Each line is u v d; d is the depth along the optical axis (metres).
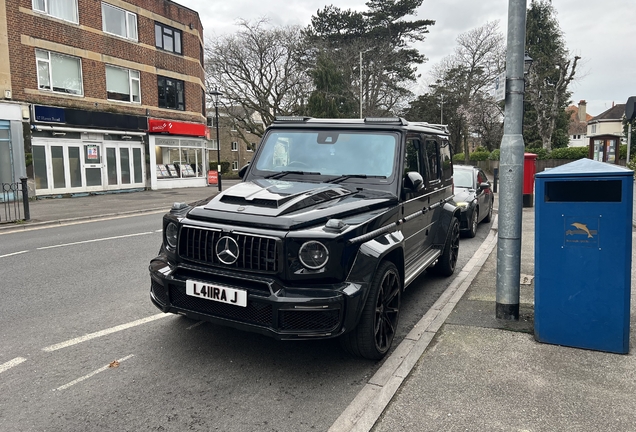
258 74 35.00
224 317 3.56
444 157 6.46
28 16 18.16
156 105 24.41
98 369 3.80
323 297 3.31
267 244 3.38
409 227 4.79
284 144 5.05
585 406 3.06
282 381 3.62
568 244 3.87
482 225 12.00
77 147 20.23
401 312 5.29
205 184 27.86
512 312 4.55
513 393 3.23
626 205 3.69
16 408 3.22
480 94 46.72
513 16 4.30
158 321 4.88
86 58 20.58
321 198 3.99
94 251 8.45
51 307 5.33
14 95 17.66
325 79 34.62
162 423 3.05
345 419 3.03
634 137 27.38
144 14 23.48
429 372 3.54
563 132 48.97
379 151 4.71
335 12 42.19
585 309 3.86
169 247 3.91
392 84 39.34
